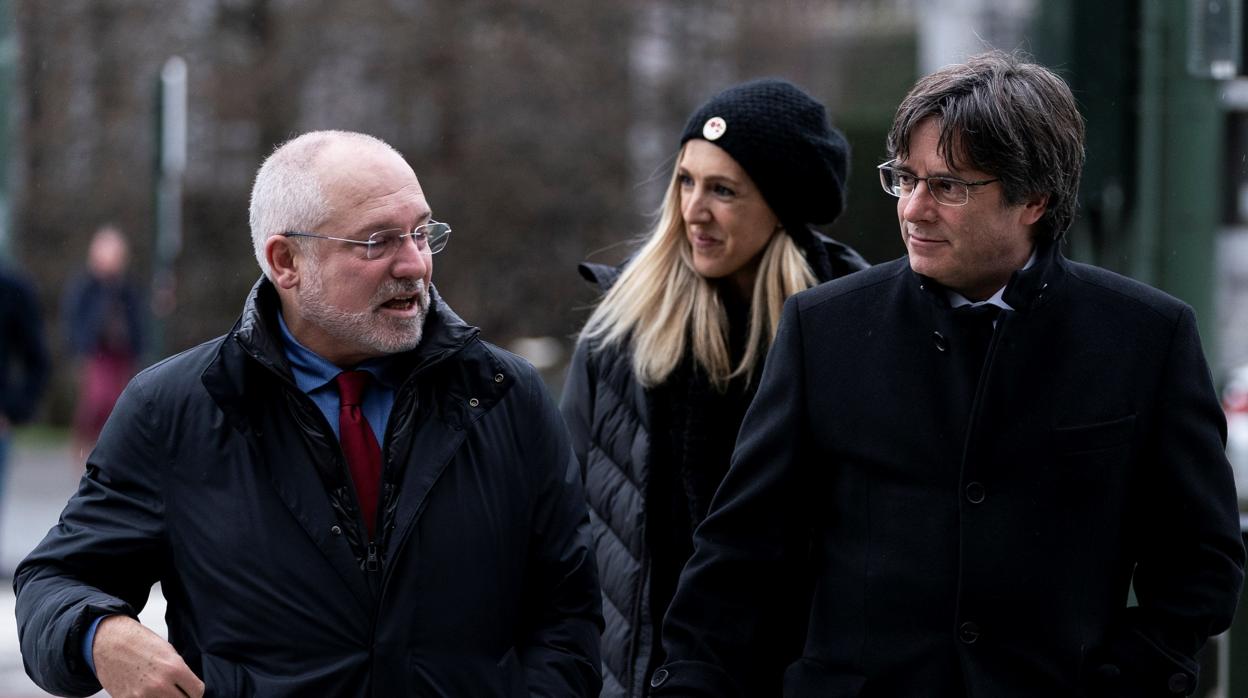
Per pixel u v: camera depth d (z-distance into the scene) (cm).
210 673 459
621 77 3316
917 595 467
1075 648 460
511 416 495
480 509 480
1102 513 465
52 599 460
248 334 470
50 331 3584
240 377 471
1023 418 467
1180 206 906
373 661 461
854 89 3647
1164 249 911
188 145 3362
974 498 464
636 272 623
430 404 484
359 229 473
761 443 495
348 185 475
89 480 481
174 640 475
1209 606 465
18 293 1470
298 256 480
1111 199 904
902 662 466
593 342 632
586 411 628
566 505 504
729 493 504
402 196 480
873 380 482
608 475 614
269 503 466
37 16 3391
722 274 616
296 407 472
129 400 481
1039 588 461
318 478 470
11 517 2073
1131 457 468
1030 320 469
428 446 478
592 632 502
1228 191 1941
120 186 3462
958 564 464
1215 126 921
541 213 3222
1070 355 470
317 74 3281
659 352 604
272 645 461
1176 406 468
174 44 3331
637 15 3353
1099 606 467
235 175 3394
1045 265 470
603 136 3253
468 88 3203
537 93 3219
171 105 1623
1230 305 2197
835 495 488
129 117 3397
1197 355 474
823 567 489
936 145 460
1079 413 465
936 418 473
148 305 3212
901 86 3622
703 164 612
